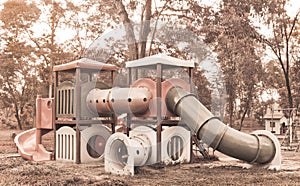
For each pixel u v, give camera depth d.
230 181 7.15
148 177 7.51
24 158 10.92
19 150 11.11
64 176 7.58
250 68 22.98
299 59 27.95
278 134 31.12
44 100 11.15
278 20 23.42
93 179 7.18
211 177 7.57
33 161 10.34
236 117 29.80
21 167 8.99
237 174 8.02
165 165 9.05
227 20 19.91
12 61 26.03
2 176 7.57
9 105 26.64
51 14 24.55
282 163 10.44
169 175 7.77
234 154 8.65
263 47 24.16
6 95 26.36
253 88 27.17
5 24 25.88
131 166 7.68
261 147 8.71
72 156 10.09
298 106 29.62
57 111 10.70
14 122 26.84
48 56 25.12
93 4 20.62
